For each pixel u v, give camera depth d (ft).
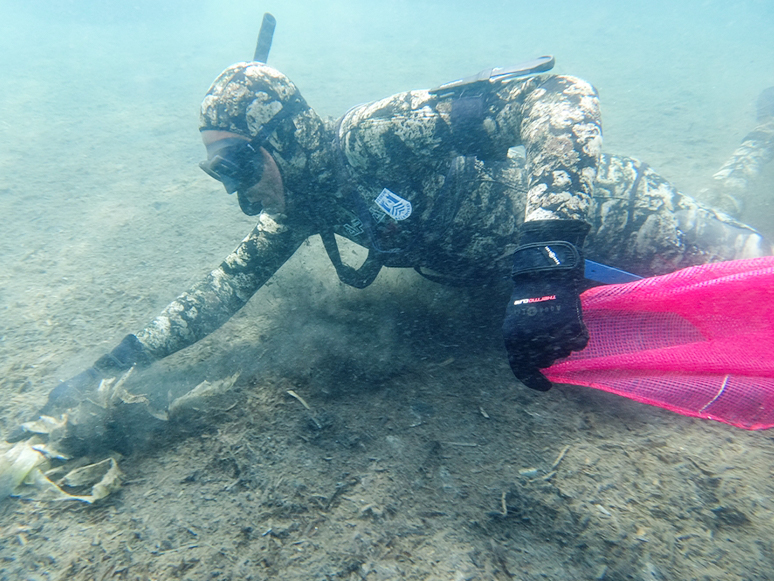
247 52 26.66
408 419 4.89
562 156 3.51
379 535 3.81
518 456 4.41
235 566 3.63
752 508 3.76
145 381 5.50
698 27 31.76
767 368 3.95
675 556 3.51
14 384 5.57
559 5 42.09
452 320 6.27
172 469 4.44
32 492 4.22
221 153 3.84
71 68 23.70
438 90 4.02
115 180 11.78
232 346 6.09
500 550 3.66
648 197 5.10
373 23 35.60
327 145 4.20
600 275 5.15
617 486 4.04
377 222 4.42
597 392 5.04
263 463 4.47
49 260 8.37
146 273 7.89
